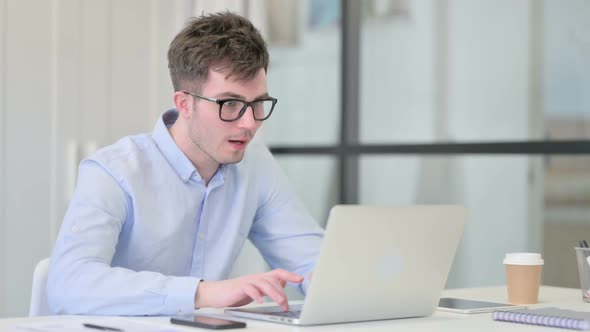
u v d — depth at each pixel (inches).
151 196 72.2
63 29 138.3
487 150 131.2
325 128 150.6
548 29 126.5
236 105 68.3
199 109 69.1
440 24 137.4
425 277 59.1
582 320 52.9
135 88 147.3
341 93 147.5
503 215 131.2
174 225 73.3
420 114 139.8
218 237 77.6
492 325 55.3
